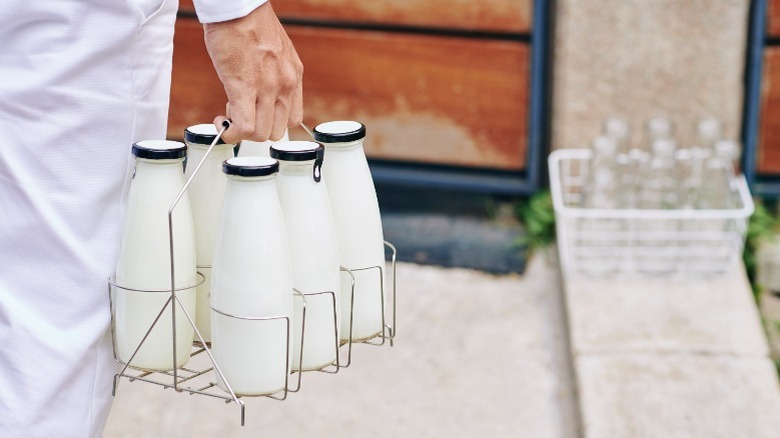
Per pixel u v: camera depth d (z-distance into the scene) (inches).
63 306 71.0
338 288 72.8
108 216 71.3
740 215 123.0
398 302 137.8
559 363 124.6
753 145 147.9
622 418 106.4
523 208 158.1
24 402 70.5
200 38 158.7
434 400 117.6
